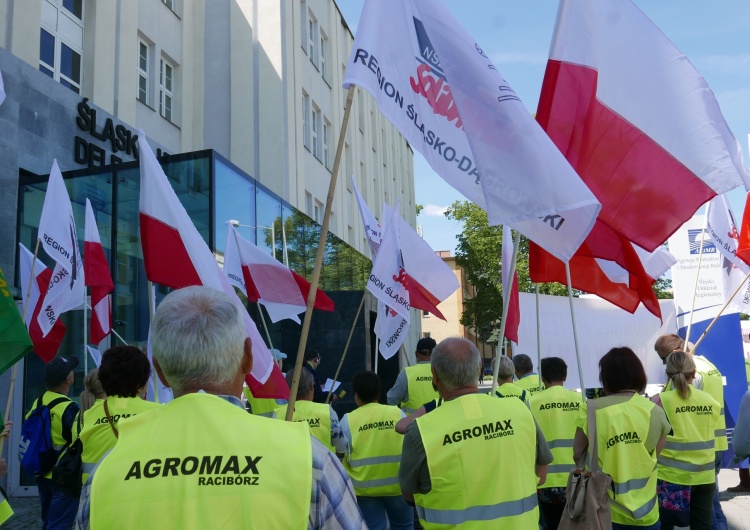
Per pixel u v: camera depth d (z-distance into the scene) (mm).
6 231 9461
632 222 4062
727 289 8906
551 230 3303
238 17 17000
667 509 4691
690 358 4793
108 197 10336
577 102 4008
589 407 3891
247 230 11430
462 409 2875
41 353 6875
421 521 2891
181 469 1523
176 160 10305
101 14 12703
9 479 8938
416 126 3482
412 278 7379
